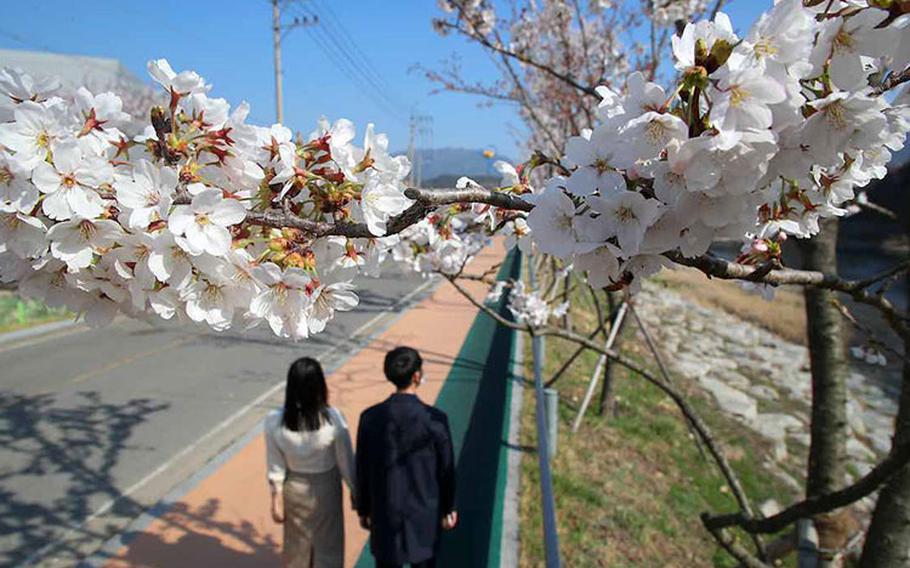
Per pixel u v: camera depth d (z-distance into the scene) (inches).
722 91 29.0
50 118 33.5
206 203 33.1
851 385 410.0
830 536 121.3
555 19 248.2
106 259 34.7
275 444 126.8
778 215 46.8
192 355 344.5
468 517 165.0
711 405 320.5
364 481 124.3
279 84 762.2
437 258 122.0
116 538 162.2
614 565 149.1
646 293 695.7
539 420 141.3
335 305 41.8
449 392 278.4
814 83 32.4
